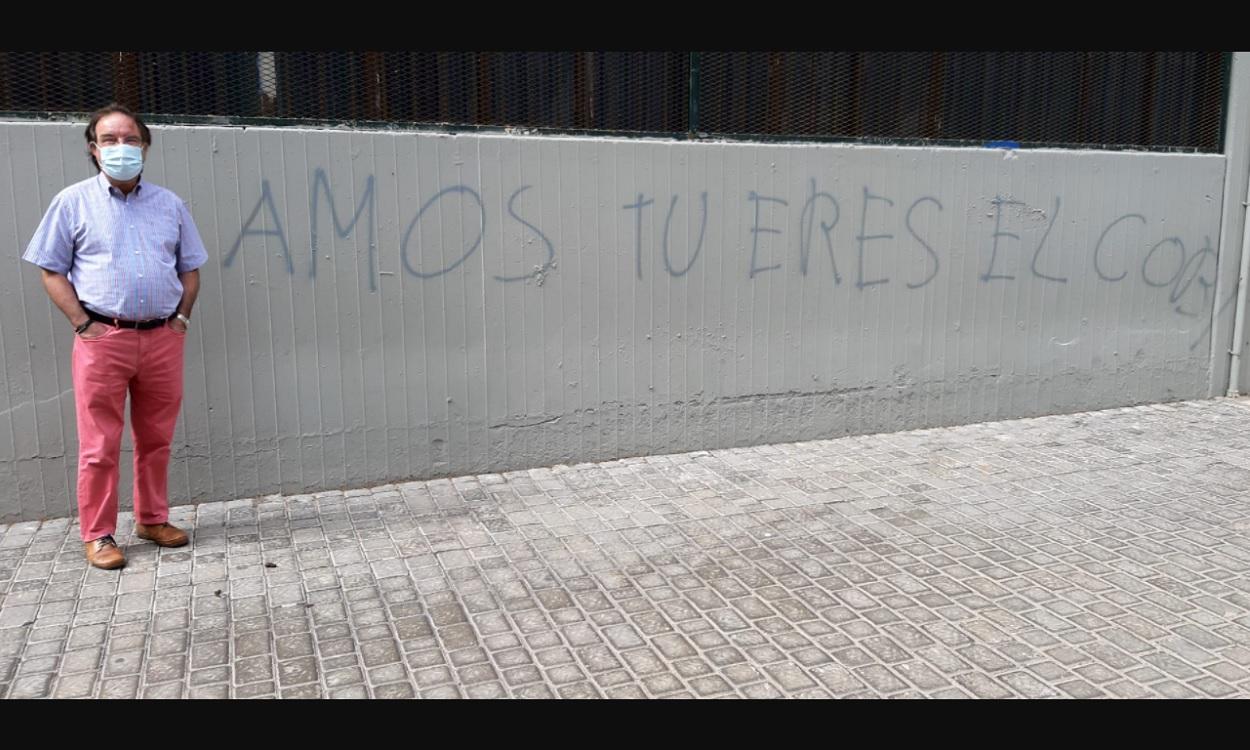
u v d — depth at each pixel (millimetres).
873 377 6309
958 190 6301
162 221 4094
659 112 5574
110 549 4184
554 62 5312
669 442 5871
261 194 4773
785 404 6109
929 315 6387
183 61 4664
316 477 5137
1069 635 3533
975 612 3730
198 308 4754
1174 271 7117
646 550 4387
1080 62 6586
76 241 3939
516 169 5227
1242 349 7457
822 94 5926
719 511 4898
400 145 4984
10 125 4352
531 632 3590
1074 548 4375
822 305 6078
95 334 3957
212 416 4887
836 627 3613
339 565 4211
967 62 6258
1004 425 6625
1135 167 6805
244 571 4141
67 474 4734
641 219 5539
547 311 5438
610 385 5660
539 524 4715
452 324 5254
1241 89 7062
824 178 5922
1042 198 6566
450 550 4383
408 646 3486
